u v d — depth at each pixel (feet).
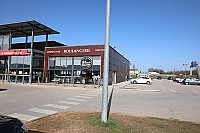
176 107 27.91
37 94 40.86
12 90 48.16
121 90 57.88
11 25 84.74
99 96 39.63
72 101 31.55
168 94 48.16
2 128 9.19
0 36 89.66
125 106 27.76
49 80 82.99
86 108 24.99
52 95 39.63
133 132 13.89
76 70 78.43
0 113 21.26
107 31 17.34
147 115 21.63
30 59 78.69
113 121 16.61
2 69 87.35
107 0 17.63
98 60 75.05
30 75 75.87
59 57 82.07
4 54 84.48
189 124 17.13
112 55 86.38
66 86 66.69
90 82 75.56
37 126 14.92
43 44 100.68
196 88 74.08
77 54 77.92
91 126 14.79
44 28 88.53
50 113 21.57
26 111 22.56
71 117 18.01
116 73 97.91
